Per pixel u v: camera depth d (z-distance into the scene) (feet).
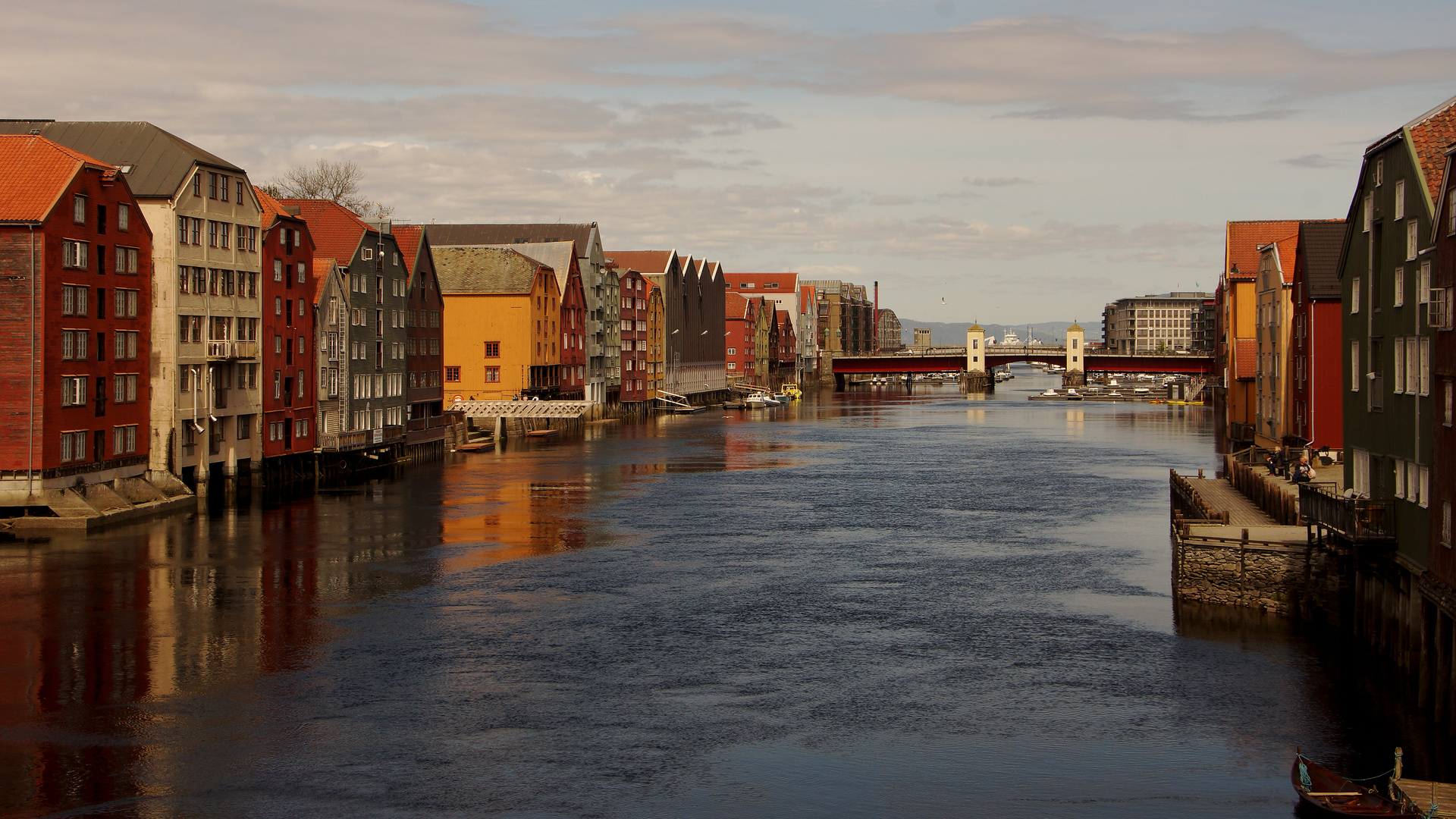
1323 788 103.91
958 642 156.15
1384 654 136.77
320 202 336.49
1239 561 166.40
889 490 307.58
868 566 204.95
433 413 406.00
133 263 241.35
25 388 213.25
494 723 126.00
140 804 106.32
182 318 253.65
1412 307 128.98
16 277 211.41
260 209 285.23
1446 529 116.47
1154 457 393.91
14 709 128.88
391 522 245.86
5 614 166.20
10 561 199.31
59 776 111.96
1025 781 111.86
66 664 144.25
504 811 105.50
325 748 118.83
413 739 121.49
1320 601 160.97
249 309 278.67
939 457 396.78
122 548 211.20
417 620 166.30
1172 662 145.38
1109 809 105.91
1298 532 172.55
